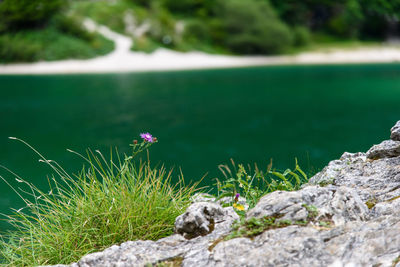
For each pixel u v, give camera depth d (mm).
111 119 9773
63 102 13078
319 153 6215
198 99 13508
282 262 1615
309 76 22281
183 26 42406
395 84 17281
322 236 1723
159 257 1891
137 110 11148
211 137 7617
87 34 35062
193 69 29188
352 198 2012
